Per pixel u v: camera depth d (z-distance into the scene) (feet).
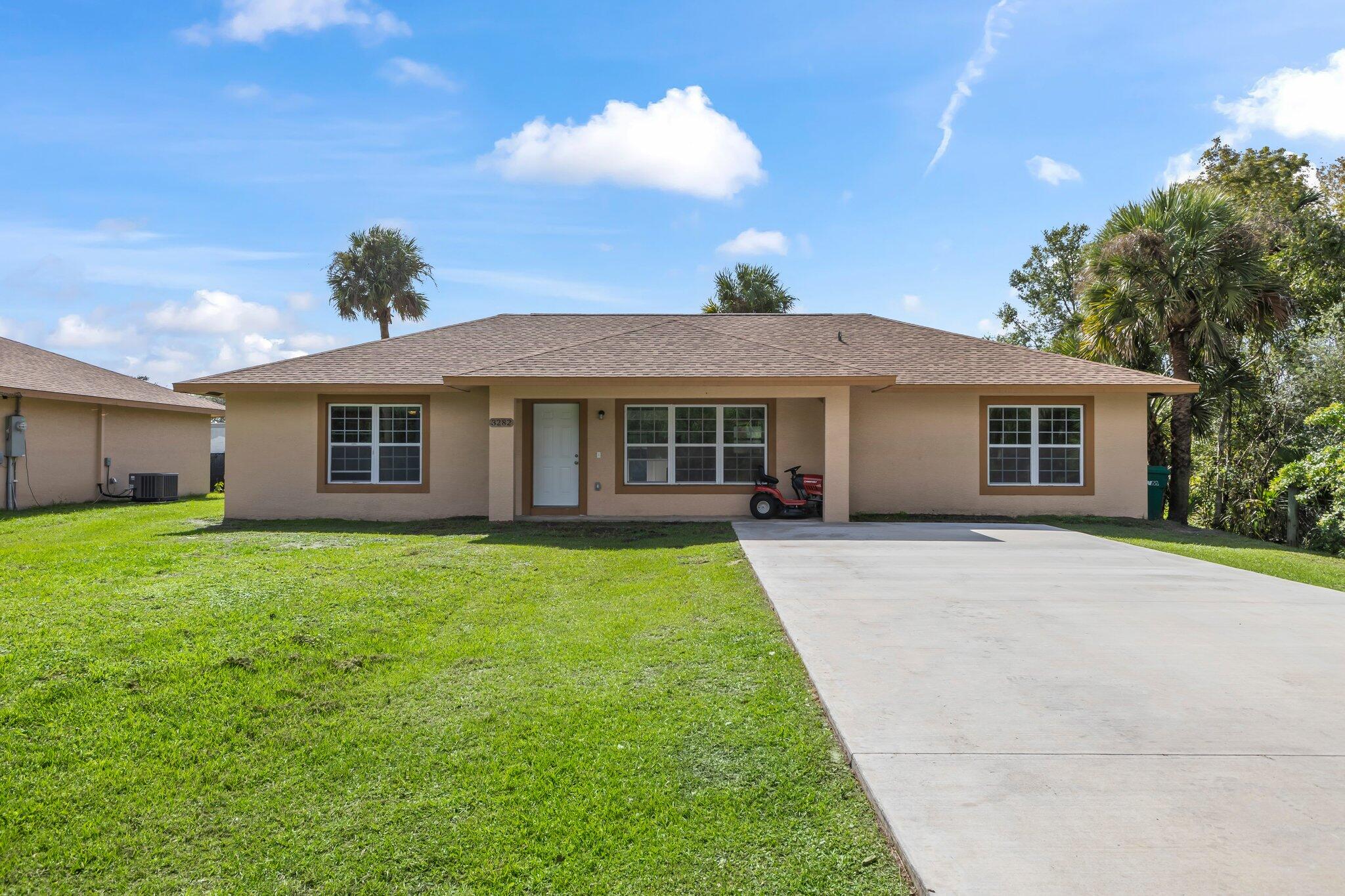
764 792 11.48
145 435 65.31
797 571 27.91
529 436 47.73
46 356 63.26
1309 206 74.18
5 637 18.20
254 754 13.01
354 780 12.12
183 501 61.77
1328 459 44.11
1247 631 19.84
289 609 21.40
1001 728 13.29
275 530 41.88
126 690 15.44
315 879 9.64
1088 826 9.97
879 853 9.84
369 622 20.68
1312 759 12.05
